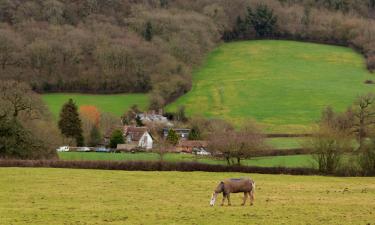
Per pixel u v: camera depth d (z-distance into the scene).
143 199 81.06
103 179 111.56
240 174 138.00
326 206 73.31
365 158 146.62
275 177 133.00
